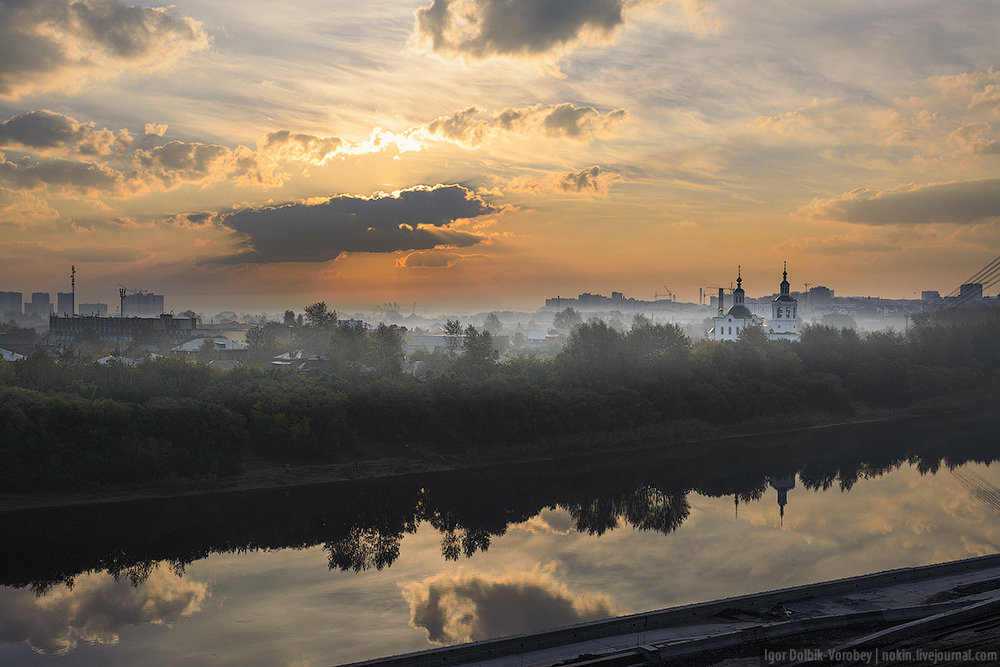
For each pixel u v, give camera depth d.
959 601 63.78
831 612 64.38
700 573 82.12
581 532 99.69
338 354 161.00
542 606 72.81
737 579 80.12
